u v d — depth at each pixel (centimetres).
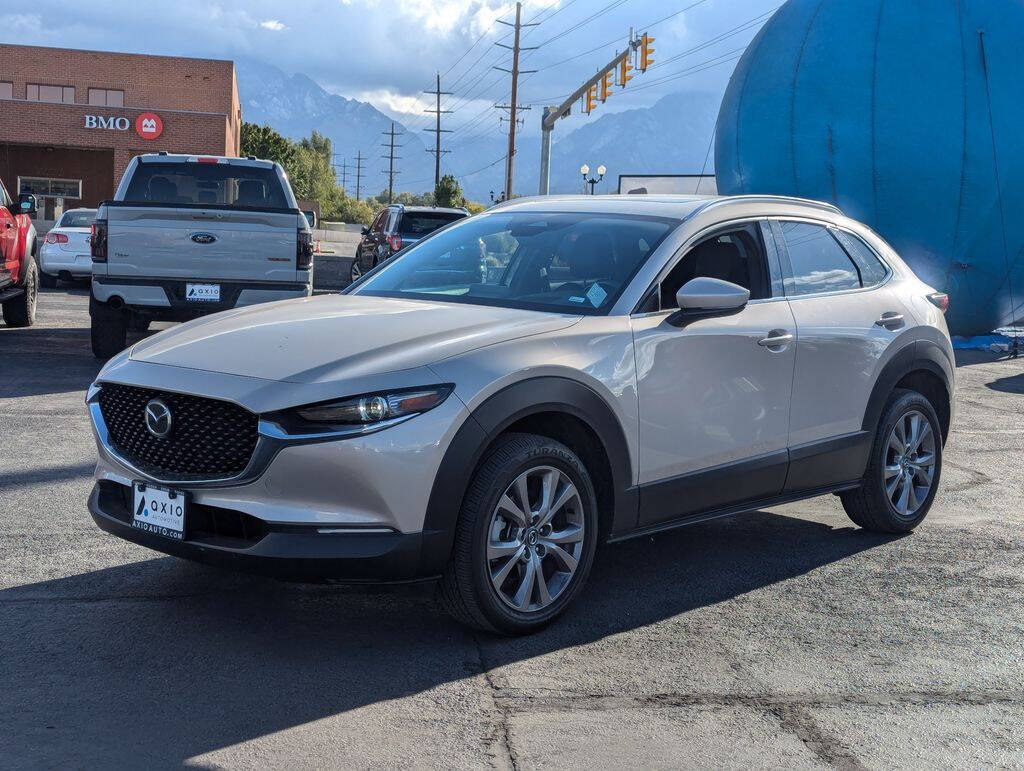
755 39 1836
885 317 532
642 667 368
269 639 382
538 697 340
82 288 2039
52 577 440
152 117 4216
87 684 338
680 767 296
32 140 4144
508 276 461
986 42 1580
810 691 353
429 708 329
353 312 423
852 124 1605
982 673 374
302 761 292
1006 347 1595
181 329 429
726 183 1820
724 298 418
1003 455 782
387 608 418
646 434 419
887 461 544
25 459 645
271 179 1111
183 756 293
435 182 8219
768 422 469
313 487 346
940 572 492
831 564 501
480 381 364
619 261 444
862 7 1655
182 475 367
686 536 543
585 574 408
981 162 1559
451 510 358
